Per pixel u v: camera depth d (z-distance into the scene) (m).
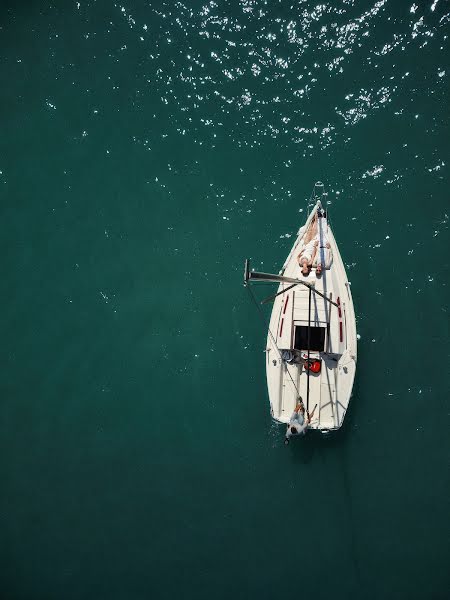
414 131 22.33
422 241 21.48
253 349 21.50
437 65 22.72
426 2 23.12
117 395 21.97
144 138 23.70
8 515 21.36
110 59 24.41
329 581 19.77
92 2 24.83
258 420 21.11
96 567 20.64
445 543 19.69
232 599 19.89
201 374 21.70
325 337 19.30
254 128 23.17
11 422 22.16
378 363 20.84
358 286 21.30
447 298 21.00
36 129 24.20
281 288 20.67
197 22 24.27
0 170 24.06
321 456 20.58
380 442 20.48
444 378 20.59
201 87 23.77
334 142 22.61
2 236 23.55
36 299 22.98
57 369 22.39
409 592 19.41
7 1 25.09
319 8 23.67
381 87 22.84
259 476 20.78
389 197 21.91
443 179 21.84
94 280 22.91
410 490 20.14
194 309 22.16
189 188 23.06
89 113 24.12
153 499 21.06
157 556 20.53
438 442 20.30
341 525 20.12
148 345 22.17
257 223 22.39
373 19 23.34
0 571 20.86
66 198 23.62
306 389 19.80
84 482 21.45
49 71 24.53
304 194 22.33
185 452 21.28
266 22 23.89
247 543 20.31
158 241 22.86
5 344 22.72
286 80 23.39
